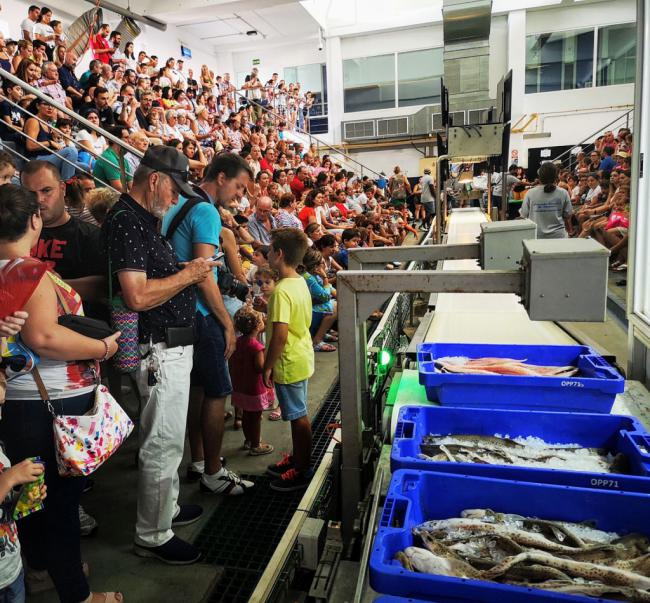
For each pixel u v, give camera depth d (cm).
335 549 146
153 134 632
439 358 199
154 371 183
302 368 245
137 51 1147
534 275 123
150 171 174
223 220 424
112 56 880
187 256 212
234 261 323
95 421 145
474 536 109
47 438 144
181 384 191
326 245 499
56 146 489
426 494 121
